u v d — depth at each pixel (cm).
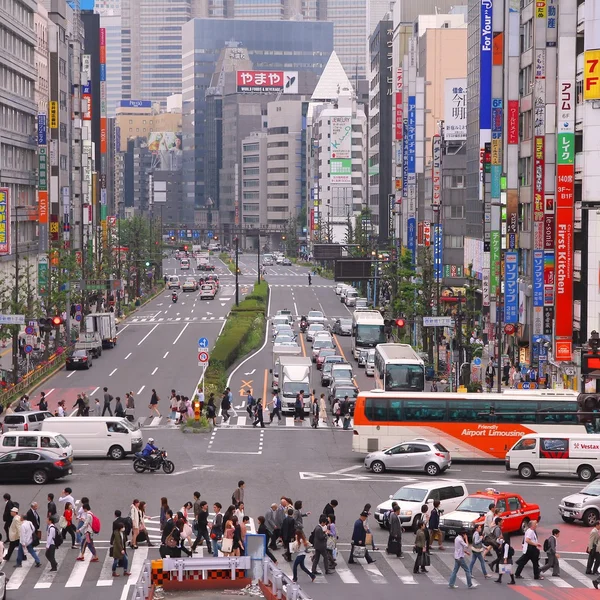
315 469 10569
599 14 13038
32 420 12056
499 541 7062
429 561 7144
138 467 10300
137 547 7731
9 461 9731
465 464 11331
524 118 16975
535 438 10400
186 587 6544
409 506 8194
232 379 17512
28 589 6631
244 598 6406
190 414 13938
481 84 17812
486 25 17638
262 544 6831
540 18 14800
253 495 9262
